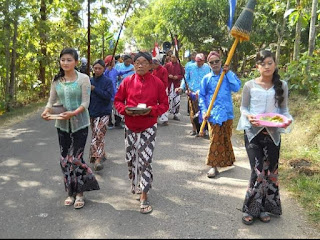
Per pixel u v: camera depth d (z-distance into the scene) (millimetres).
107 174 5461
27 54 13688
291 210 4203
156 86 4242
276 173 3943
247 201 3926
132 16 13961
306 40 15617
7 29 11508
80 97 4223
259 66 3879
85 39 15484
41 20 13633
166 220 4008
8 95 11664
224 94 5273
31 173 5547
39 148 6938
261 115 3844
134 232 3758
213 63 5324
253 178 3904
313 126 6902
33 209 4316
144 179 4234
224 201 4496
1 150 6828
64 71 4211
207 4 17234
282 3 10320
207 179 5262
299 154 5926
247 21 4645
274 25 15461
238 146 6855
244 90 4023
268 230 3783
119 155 6410
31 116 10477
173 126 8820
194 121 7633
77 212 4215
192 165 5875
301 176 5039
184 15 17859
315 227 3818
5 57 11594
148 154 4234
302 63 8039
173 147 6914
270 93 3893
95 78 5641
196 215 4125
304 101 8742
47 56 14750
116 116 8594
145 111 4031
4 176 5441
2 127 8922
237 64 19859
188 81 8227
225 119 5227
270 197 3980
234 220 4004
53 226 3898
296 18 7355
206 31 17578
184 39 19219
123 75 9125
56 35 14227
